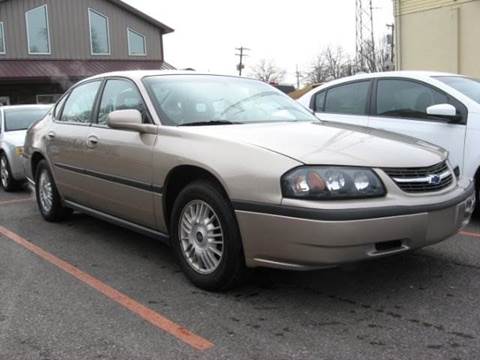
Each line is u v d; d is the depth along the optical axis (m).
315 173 3.54
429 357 3.10
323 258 3.49
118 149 4.86
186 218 4.30
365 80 7.07
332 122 4.97
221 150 3.97
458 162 5.95
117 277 4.57
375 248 3.58
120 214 5.07
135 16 28.98
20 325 3.66
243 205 3.74
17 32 25.86
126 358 3.19
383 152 3.86
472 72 15.26
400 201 3.64
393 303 3.88
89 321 3.70
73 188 5.77
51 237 5.89
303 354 3.18
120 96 5.20
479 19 14.89
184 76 5.23
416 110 6.43
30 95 25.88
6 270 4.81
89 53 27.81
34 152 6.61
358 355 3.14
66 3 27.03
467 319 3.59
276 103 5.26
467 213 4.23
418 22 16.39
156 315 3.78
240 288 4.20
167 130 4.45
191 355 3.21
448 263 4.69
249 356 3.17
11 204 8.08
